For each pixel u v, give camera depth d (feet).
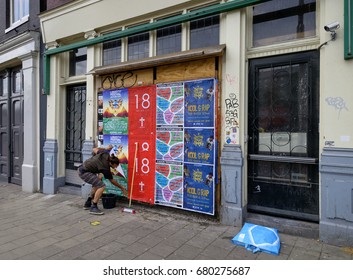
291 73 13.24
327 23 11.67
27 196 21.52
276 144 13.62
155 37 16.89
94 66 19.13
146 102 16.56
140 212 16.40
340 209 11.41
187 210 15.35
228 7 13.43
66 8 20.02
